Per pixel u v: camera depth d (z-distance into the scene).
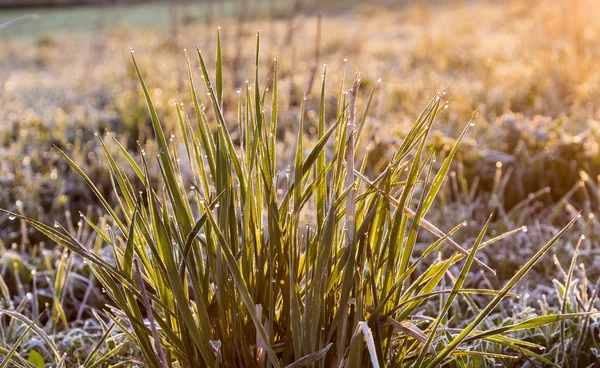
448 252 1.59
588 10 5.79
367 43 5.98
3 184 2.12
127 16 10.11
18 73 5.70
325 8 10.94
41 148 2.58
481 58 4.44
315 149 0.87
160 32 8.19
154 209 0.86
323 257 0.84
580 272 1.46
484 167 2.03
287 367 0.84
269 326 0.87
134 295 0.91
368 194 0.90
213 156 0.91
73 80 4.60
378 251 0.90
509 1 9.55
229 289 0.88
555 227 1.78
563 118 2.27
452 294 0.87
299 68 4.35
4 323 1.30
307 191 0.89
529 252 1.55
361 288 0.86
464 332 0.87
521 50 4.58
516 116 2.50
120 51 6.27
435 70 4.29
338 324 0.85
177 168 0.94
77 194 2.14
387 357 0.92
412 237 0.88
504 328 0.88
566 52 3.71
